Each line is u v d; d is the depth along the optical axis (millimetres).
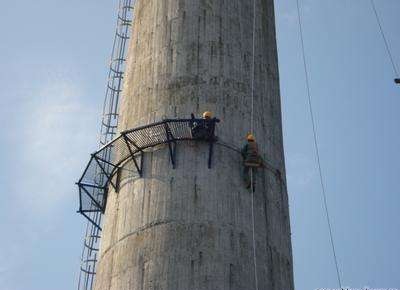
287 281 22438
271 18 29984
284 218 23938
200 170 22969
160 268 20984
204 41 26250
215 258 21094
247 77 26062
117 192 24016
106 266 22328
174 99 24734
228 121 24359
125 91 26938
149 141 23953
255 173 23703
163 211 22188
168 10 27516
